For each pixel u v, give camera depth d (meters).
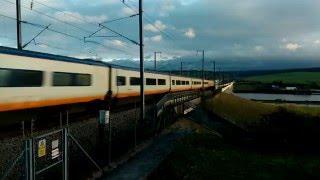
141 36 27.78
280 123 32.53
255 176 20.19
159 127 30.23
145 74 38.78
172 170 18.86
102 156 18.00
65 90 23.03
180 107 43.88
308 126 31.81
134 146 21.70
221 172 20.23
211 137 32.41
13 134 18.34
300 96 172.38
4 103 17.91
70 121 24.25
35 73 20.12
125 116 27.81
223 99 81.25
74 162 16.19
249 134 32.41
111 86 29.70
